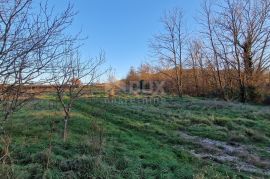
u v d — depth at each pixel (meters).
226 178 12.01
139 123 21.58
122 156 12.09
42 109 20.41
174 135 19.27
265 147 18.20
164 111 27.02
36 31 5.36
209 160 14.97
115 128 18.62
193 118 24.16
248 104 37.59
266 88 40.97
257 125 23.16
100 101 30.59
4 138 7.12
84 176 9.79
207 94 50.50
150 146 15.67
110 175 9.95
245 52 42.28
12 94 5.54
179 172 11.53
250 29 42.09
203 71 51.09
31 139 13.11
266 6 42.41
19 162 10.25
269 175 13.38
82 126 17.25
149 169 11.33
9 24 5.12
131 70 56.03
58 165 10.27
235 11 42.91
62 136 14.59
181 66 50.16
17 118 17.36
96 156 10.98
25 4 5.26
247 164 14.92
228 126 22.58
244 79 41.97
